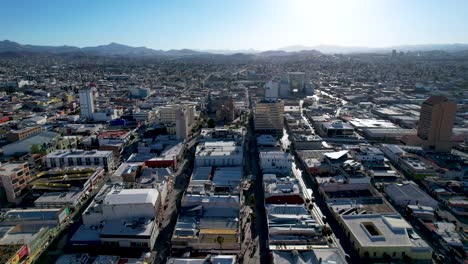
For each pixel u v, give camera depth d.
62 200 194.88
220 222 172.25
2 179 199.88
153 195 176.88
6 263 129.88
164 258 151.50
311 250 144.62
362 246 150.25
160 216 183.62
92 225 170.50
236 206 182.75
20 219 170.25
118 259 144.62
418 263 148.00
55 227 170.00
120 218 169.12
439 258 150.88
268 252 156.12
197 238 157.88
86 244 156.75
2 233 156.62
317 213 192.00
